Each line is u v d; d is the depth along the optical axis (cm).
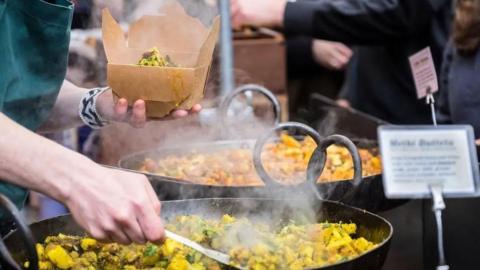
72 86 193
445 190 124
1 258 116
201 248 130
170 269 127
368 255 122
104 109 182
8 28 156
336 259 130
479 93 233
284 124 166
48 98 171
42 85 168
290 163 218
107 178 120
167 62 168
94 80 263
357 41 316
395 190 122
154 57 162
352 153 151
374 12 303
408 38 313
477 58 233
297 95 448
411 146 124
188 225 143
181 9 174
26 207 306
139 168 218
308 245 136
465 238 145
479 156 171
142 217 117
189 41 173
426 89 224
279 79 350
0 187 157
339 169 207
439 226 123
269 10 317
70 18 165
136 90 160
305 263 128
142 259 135
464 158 125
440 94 268
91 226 118
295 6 314
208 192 172
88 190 118
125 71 159
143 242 119
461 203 145
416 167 124
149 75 158
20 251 131
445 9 294
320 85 447
